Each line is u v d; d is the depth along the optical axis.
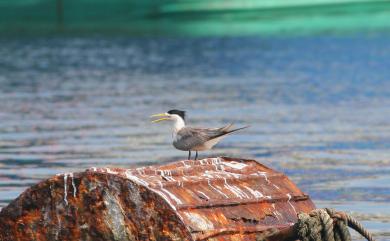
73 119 30.39
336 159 22.41
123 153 23.27
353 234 14.81
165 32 77.12
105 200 11.06
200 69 52.53
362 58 57.47
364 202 17.33
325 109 33.47
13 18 78.25
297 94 38.81
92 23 78.44
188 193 11.39
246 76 48.03
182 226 10.80
